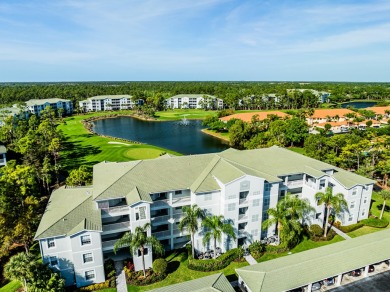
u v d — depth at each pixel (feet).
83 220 128.88
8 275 113.91
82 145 385.91
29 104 620.49
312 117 512.22
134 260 136.77
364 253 132.98
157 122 610.24
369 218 183.93
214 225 138.10
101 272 131.13
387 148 285.43
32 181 192.24
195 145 407.44
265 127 431.43
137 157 329.52
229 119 503.20
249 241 159.53
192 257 143.33
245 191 150.61
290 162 183.32
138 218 136.46
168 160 167.94
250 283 115.96
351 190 174.50
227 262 142.72
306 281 117.08
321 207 173.78
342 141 299.38
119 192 139.85
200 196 146.00
